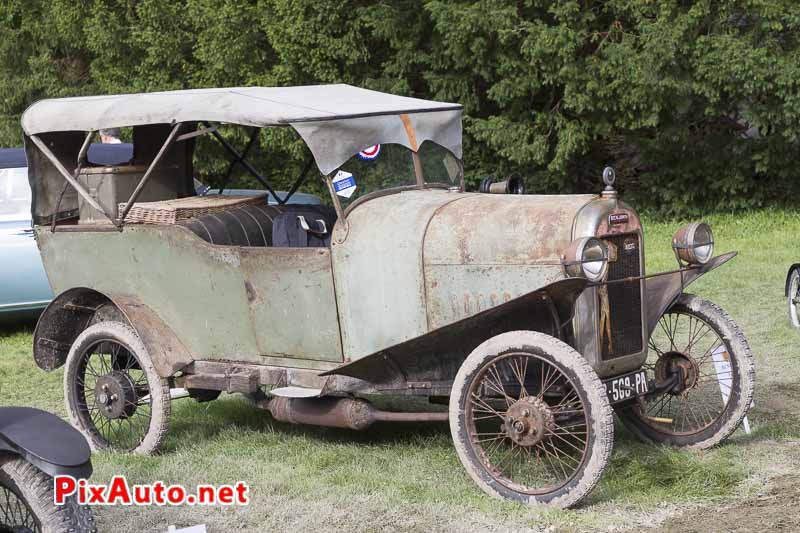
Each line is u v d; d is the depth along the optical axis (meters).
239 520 4.61
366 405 5.40
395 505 4.71
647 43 13.51
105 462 5.54
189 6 15.25
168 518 4.66
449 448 5.62
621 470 5.11
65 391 6.05
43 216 6.45
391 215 5.27
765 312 8.88
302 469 5.29
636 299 5.19
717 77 13.58
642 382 5.23
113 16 15.91
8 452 3.68
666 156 15.81
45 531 3.53
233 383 5.65
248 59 15.29
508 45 14.51
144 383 5.98
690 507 4.62
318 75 15.01
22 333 9.45
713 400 6.42
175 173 6.82
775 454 5.36
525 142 14.78
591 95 14.33
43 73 17.73
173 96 5.91
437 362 5.18
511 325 5.00
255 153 14.82
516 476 5.05
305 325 5.47
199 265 5.72
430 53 15.68
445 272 5.07
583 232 4.82
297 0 14.59
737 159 15.32
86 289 5.98
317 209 6.38
